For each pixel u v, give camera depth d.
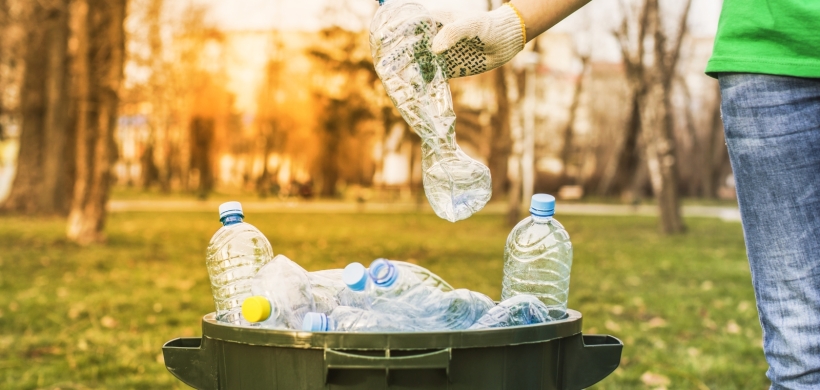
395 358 1.35
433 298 1.59
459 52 1.75
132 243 13.08
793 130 1.50
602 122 47.78
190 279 8.66
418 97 1.68
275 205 33.66
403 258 11.32
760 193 1.55
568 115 45.25
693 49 33.88
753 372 4.31
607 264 10.74
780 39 1.50
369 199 42.72
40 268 9.37
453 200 1.68
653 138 18.23
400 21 1.69
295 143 42.72
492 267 10.12
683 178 45.59
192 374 1.57
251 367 1.44
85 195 12.76
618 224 21.53
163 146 47.94
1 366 4.34
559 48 44.75
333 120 20.20
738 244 14.72
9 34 19.92
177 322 5.88
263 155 45.59
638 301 7.12
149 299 7.02
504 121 22.36
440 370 1.38
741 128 1.55
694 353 4.79
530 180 29.66
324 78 20.62
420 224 20.88
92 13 12.60
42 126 20.20
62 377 4.12
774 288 1.54
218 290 1.85
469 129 32.66
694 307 6.84
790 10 1.47
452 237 16.02
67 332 5.41
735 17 1.56
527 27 1.75
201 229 17.39
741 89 1.54
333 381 1.38
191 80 40.28
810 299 1.50
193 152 45.31
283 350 1.41
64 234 13.97
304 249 12.54
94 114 12.73
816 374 1.49
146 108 46.44
